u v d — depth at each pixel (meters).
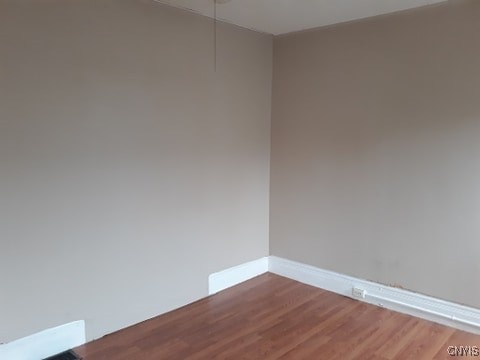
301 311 3.21
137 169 2.89
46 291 2.49
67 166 2.52
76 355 2.55
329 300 3.43
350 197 3.44
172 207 3.15
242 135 3.67
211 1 2.87
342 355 2.57
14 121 2.29
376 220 3.30
